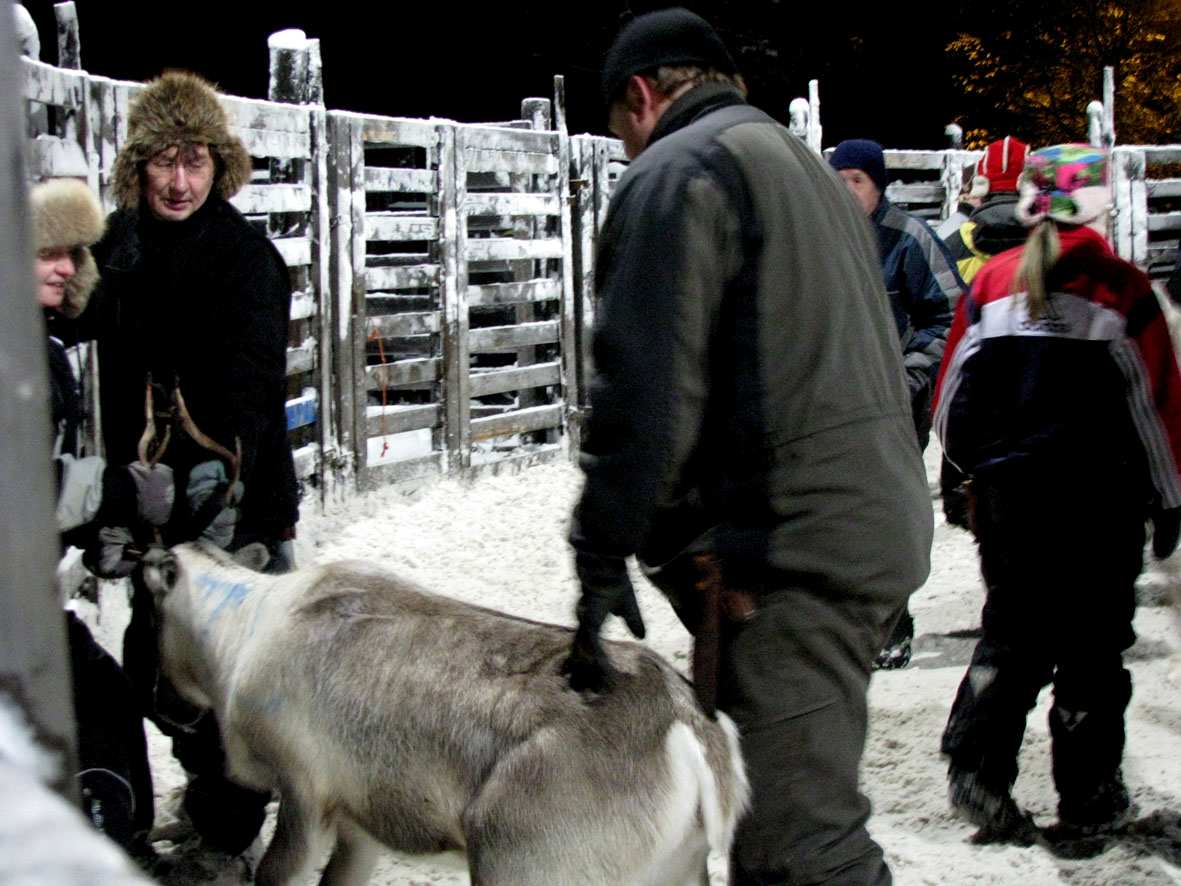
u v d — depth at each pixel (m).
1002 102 26.83
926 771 4.29
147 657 3.48
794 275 2.40
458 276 8.71
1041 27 26.03
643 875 2.48
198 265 3.47
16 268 0.90
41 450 0.92
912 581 2.50
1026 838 3.82
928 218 13.85
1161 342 3.54
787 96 24.88
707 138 2.41
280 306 3.56
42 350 0.93
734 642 2.46
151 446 3.55
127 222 3.57
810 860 2.46
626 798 2.46
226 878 3.53
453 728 2.62
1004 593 3.77
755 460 2.42
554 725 2.52
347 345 7.87
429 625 2.78
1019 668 3.75
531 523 7.70
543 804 2.48
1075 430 3.64
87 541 3.22
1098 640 3.75
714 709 2.48
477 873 2.54
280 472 3.73
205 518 3.38
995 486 3.73
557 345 9.81
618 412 2.32
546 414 9.67
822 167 2.57
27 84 4.88
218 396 3.48
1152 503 3.71
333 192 7.72
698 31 2.56
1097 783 3.81
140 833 3.33
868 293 2.54
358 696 2.75
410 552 7.05
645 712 2.50
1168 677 5.17
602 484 2.34
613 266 2.38
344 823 2.91
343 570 3.00
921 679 5.20
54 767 0.94
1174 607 5.27
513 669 2.64
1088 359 3.61
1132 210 15.23
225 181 3.57
